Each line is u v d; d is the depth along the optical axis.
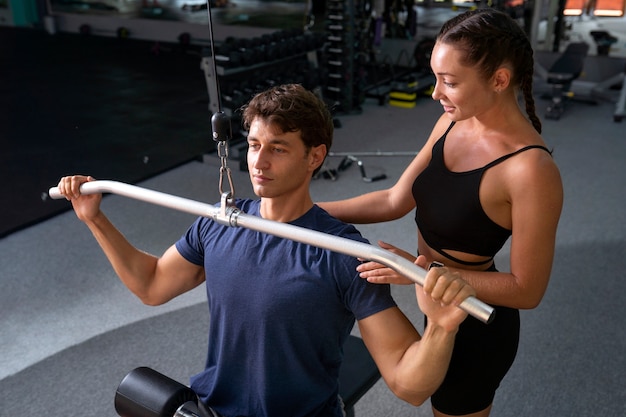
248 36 8.52
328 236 0.79
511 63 0.94
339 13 4.96
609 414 1.81
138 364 2.06
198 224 1.04
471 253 1.11
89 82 6.54
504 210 1.03
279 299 0.90
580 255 2.77
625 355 2.08
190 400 0.96
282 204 0.97
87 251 2.84
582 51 5.27
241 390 1.00
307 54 4.96
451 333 0.79
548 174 0.97
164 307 2.39
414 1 6.94
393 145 4.42
